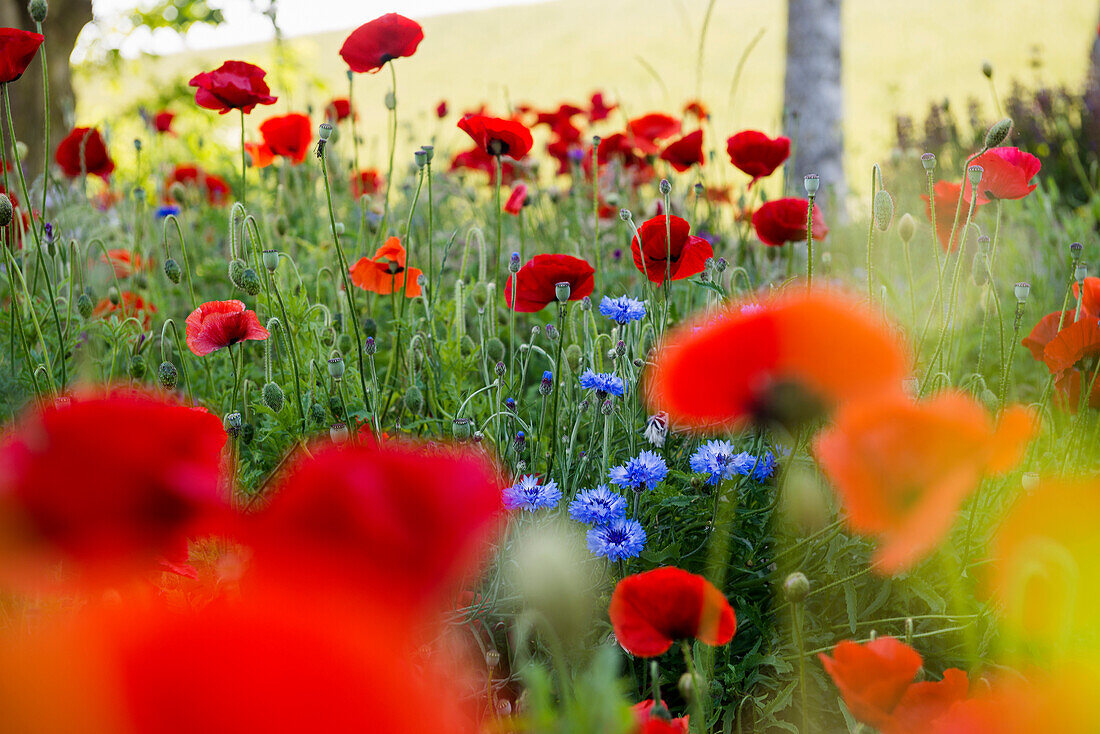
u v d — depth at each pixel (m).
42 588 1.89
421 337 3.72
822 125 8.63
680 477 3.50
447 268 4.24
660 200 4.21
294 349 3.59
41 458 1.83
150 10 9.38
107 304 3.91
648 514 3.51
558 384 3.59
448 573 1.67
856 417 1.99
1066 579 2.69
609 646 3.36
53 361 3.70
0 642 1.14
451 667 3.31
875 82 20.41
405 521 1.63
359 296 4.02
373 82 24.17
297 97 10.39
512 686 3.39
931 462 1.98
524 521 3.45
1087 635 3.20
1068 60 17.69
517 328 4.09
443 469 1.71
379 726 1.22
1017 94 8.23
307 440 3.50
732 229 4.98
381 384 3.79
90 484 1.84
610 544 3.39
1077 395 3.49
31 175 6.23
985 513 3.47
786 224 3.89
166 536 1.96
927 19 23.67
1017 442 2.22
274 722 1.17
